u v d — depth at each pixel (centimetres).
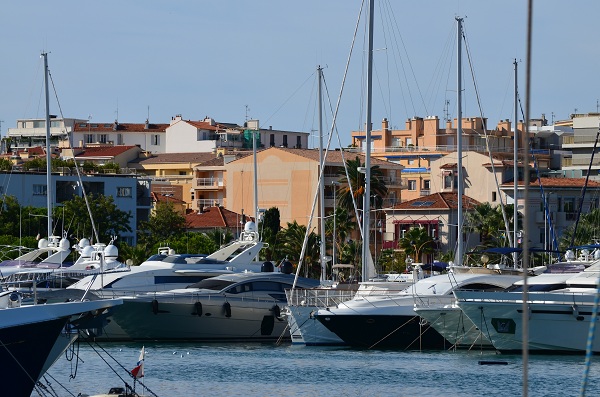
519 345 8262
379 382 7238
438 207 19412
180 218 19088
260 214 13238
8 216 16438
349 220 18512
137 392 6719
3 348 5241
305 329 9244
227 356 8600
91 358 8375
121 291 9469
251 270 10594
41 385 5909
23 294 6462
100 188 19125
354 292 9469
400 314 8881
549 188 19525
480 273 9288
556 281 8550
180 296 9450
